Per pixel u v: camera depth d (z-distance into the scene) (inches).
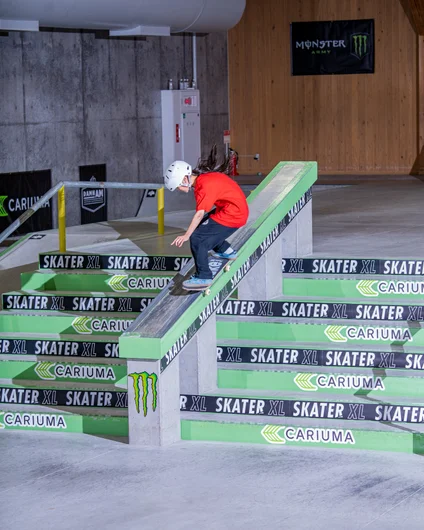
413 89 810.2
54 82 628.7
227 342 334.3
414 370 311.9
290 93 846.5
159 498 250.2
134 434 293.6
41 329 362.3
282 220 356.8
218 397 306.8
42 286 390.0
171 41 748.0
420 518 232.4
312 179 382.6
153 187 442.9
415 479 258.4
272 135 858.1
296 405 300.2
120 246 418.6
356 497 246.8
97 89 668.7
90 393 322.0
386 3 805.9
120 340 285.1
